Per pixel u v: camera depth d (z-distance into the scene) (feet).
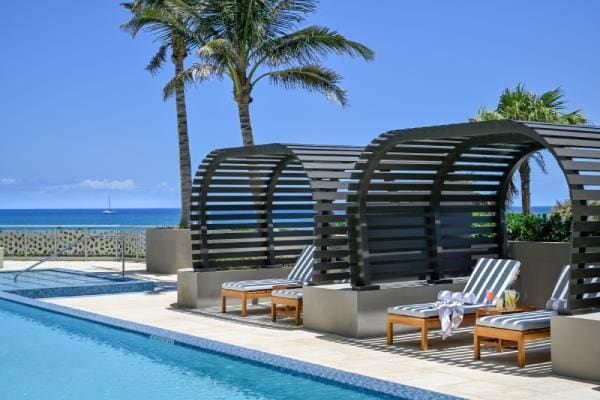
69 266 68.39
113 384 24.81
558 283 28.58
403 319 28.86
